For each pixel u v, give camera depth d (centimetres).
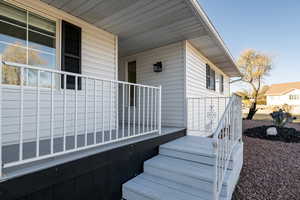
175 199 203
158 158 295
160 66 476
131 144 257
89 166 196
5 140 239
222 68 784
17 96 251
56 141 259
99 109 362
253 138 614
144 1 270
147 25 350
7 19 246
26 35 263
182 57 439
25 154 193
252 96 1731
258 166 352
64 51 300
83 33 335
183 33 388
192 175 230
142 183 242
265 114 1728
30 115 262
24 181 143
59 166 168
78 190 186
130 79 566
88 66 343
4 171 145
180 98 441
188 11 298
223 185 211
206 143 335
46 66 283
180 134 396
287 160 384
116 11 299
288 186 270
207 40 432
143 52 525
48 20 287
